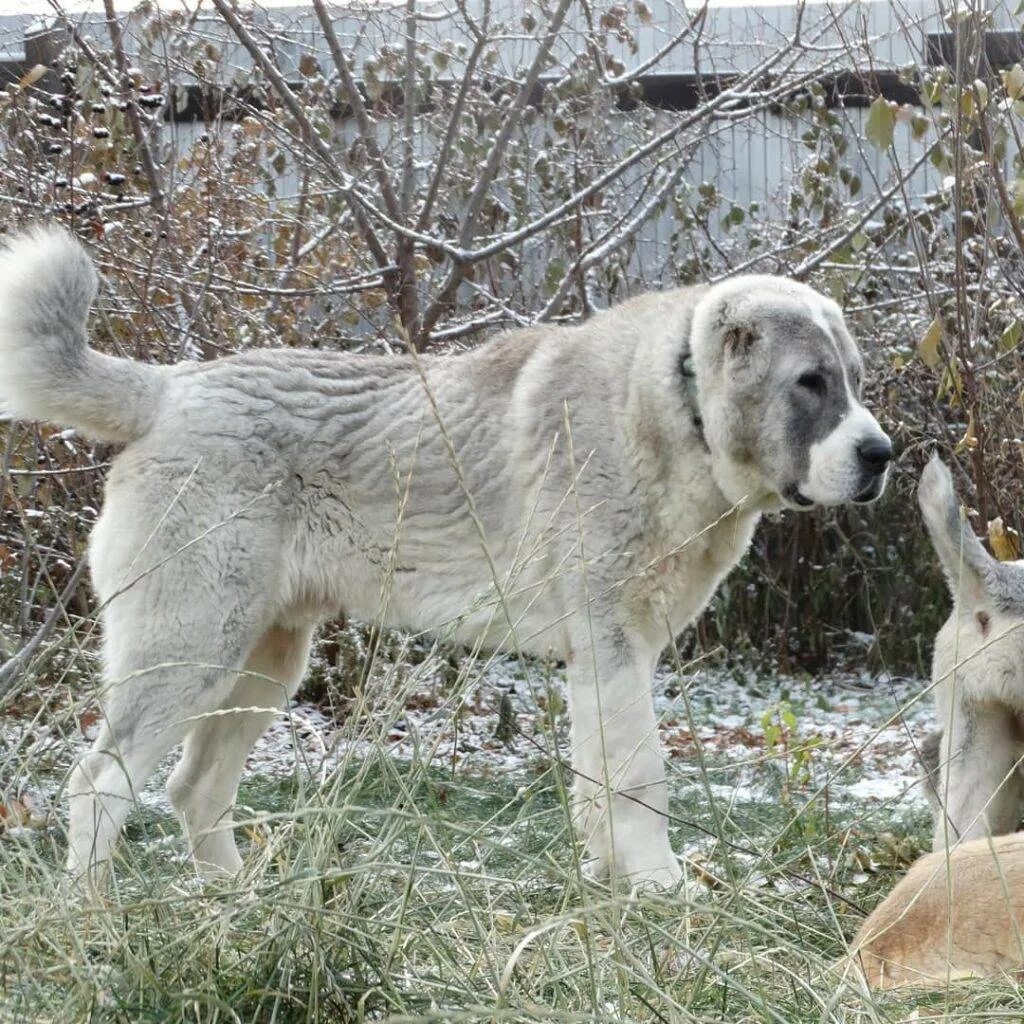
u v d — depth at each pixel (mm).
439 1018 2572
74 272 5340
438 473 5629
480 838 3117
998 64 9117
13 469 6941
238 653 5352
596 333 5719
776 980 3373
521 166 10172
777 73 9648
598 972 3064
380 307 9117
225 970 2939
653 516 5480
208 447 5383
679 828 5902
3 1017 2725
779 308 5320
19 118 7883
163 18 9164
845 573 11055
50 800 4059
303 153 8703
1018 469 7785
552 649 5547
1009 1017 3043
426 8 10828
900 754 7715
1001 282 8188
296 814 2924
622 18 9852
